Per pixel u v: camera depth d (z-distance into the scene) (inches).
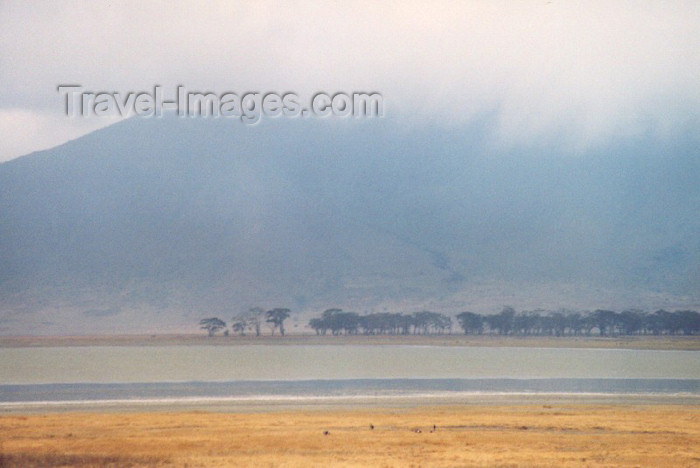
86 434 2834.6
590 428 2982.3
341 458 2450.8
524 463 2399.1
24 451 2536.9
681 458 2508.6
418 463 2388.0
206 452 2529.5
